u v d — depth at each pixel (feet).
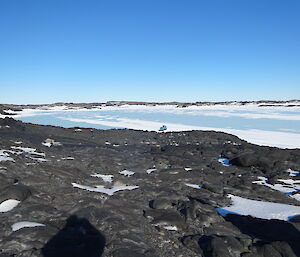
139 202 26.05
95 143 65.16
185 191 30.73
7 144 44.98
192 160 48.55
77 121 142.41
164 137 75.77
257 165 43.83
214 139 73.20
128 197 27.30
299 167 42.04
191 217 22.44
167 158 48.08
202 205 24.59
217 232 20.59
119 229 19.54
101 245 17.58
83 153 49.24
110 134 78.18
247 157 44.55
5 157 33.86
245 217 23.66
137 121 141.69
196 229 20.95
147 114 188.96
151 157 49.57
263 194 30.25
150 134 80.84
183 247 18.37
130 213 23.02
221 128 109.60
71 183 29.40
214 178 37.09
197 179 36.17
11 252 16.01
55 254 16.11
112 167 40.37
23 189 23.72
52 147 53.01
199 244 18.45
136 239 18.56
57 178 29.71
